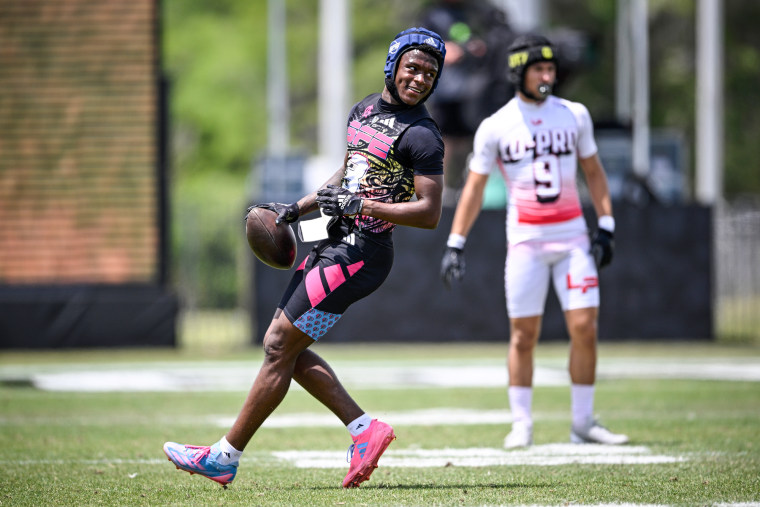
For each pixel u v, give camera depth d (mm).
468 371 42938
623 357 48156
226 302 66500
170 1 147125
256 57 143500
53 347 51500
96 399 34500
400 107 18094
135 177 52406
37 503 17438
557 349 51875
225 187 135500
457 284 52656
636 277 53031
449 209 52438
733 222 61938
